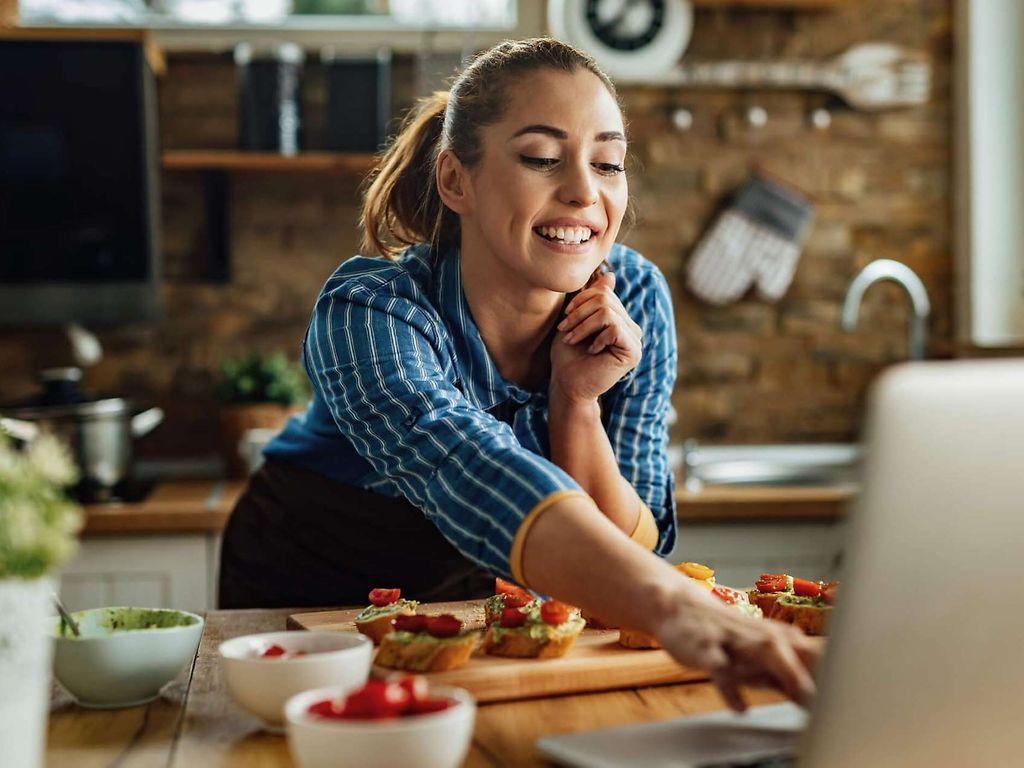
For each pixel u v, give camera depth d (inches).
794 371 130.9
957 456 28.3
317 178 126.0
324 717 32.1
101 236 114.7
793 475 123.4
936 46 130.4
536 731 39.1
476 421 47.6
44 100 112.9
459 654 43.1
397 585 66.1
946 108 130.9
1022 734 29.8
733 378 130.3
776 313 130.7
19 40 112.0
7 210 113.7
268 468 69.9
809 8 128.9
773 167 129.4
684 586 37.7
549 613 45.1
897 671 29.0
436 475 46.9
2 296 114.6
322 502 66.2
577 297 59.9
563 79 54.1
